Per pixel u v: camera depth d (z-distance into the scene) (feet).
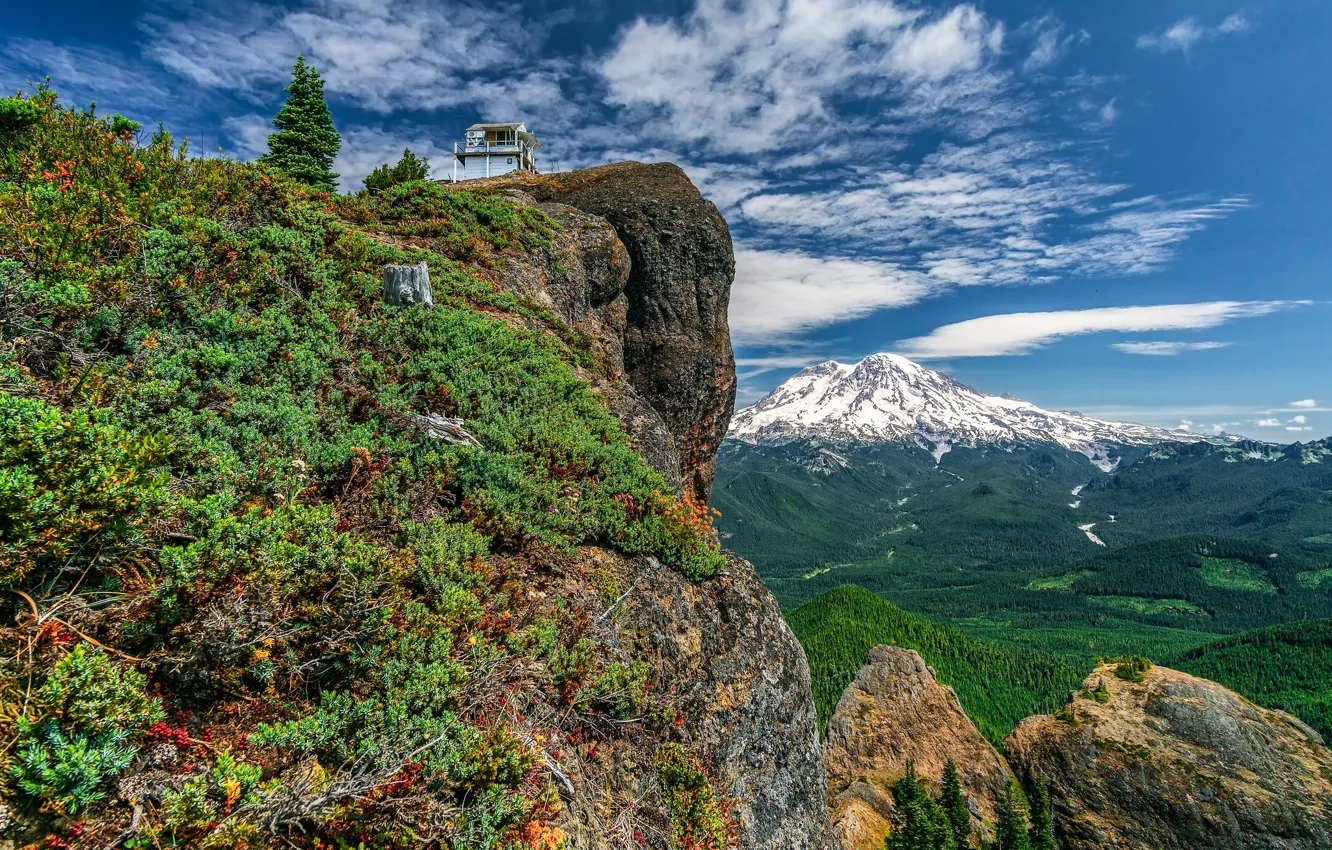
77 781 8.46
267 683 12.41
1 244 20.84
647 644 25.29
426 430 26.86
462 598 17.78
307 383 25.39
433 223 62.54
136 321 21.56
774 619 33.12
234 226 33.71
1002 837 164.76
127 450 11.57
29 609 10.25
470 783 12.69
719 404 102.12
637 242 96.53
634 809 18.90
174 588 11.35
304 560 13.73
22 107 33.40
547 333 52.90
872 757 201.67
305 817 9.95
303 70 96.94
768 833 26.76
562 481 29.76
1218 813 159.63
